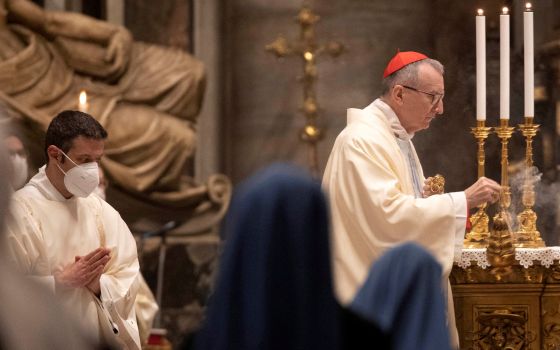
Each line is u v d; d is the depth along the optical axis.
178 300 15.64
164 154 15.74
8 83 14.97
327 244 3.09
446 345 3.29
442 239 7.08
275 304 3.04
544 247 7.39
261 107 17.55
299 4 17.41
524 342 7.36
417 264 3.39
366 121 7.55
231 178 17.50
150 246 15.64
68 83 15.48
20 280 2.60
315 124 16.17
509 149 14.59
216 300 3.05
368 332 3.26
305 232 3.07
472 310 7.35
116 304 6.50
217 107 17.23
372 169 7.29
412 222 7.07
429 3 16.72
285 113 17.52
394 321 3.31
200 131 17.12
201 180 17.11
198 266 15.73
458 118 15.45
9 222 2.67
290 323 3.04
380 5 17.11
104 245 6.74
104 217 6.81
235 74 17.59
